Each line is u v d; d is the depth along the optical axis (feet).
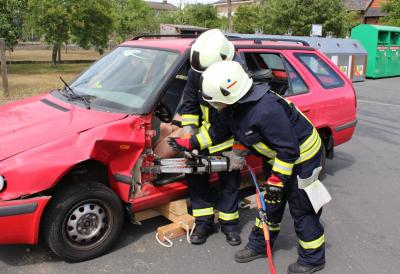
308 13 72.54
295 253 12.48
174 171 11.71
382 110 36.22
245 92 9.39
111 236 11.69
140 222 13.38
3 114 12.64
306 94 16.25
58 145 10.30
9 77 53.57
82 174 11.54
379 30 59.36
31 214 9.98
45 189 9.98
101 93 13.16
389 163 21.58
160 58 13.29
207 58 11.01
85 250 11.30
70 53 123.95
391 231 14.12
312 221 10.84
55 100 13.48
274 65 16.10
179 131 13.21
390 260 12.31
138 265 11.45
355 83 55.47
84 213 11.09
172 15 123.24
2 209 9.68
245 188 16.80
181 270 11.34
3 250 11.91
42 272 10.94
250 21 104.17
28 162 9.87
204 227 12.73
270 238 11.87
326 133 17.61
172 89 14.38
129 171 11.44
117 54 15.02
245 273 11.34
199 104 12.23
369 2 136.46
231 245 12.71
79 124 11.13
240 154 11.43
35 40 159.02
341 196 16.94
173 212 12.86
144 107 11.73
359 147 24.59
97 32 72.23
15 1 54.19
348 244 13.16
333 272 11.56
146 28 120.47
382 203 16.39
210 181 13.44
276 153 9.97
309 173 10.32
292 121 10.09
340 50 51.98
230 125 10.23
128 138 11.09
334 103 17.16
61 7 66.23
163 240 12.68
